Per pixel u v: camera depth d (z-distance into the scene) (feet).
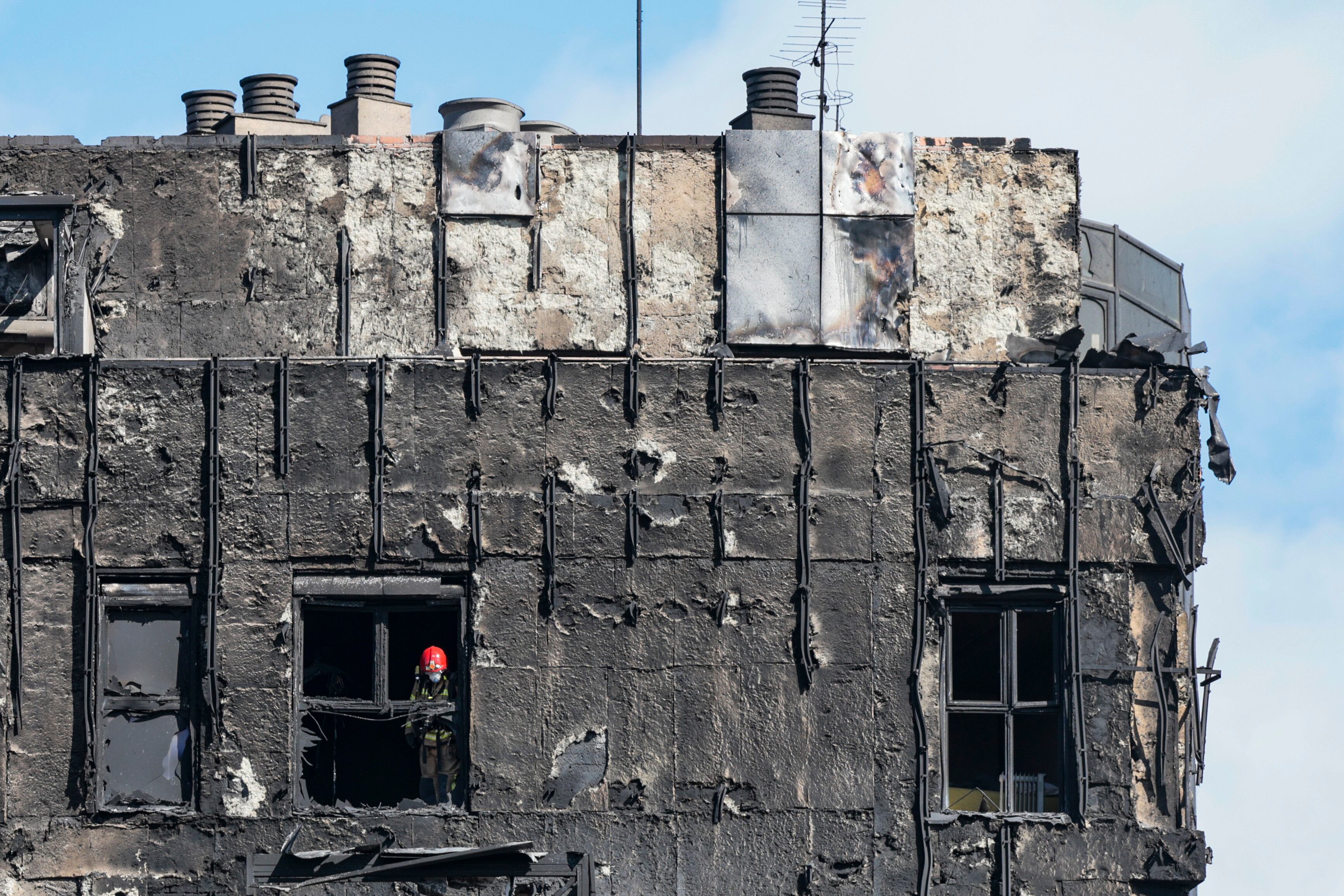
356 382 151.02
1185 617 155.12
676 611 150.82
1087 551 153.79
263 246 156.46
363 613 151.84
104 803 148.46
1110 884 150.61
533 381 151.64
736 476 151.84
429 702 151.33
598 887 147.95
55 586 148.87
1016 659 153.69
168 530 149.38
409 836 148.15
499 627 150.10
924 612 151.74
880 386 153.58
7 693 147.43
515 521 150.41
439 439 150.71
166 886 146.72
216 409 150.10
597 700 149.79
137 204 156.15
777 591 151.23
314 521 149.69
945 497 152.46
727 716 150.20
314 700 150.71
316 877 147.02
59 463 149.48
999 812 152.76
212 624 148.46
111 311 155.12
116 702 149.07
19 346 155.53
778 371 152.87
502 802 148.66
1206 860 150.82
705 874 148.56
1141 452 155.12
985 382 154.51
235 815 147.43
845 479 152.56
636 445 151.53
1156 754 153.38
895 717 150.82
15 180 155.63
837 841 149.38
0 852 146.20
